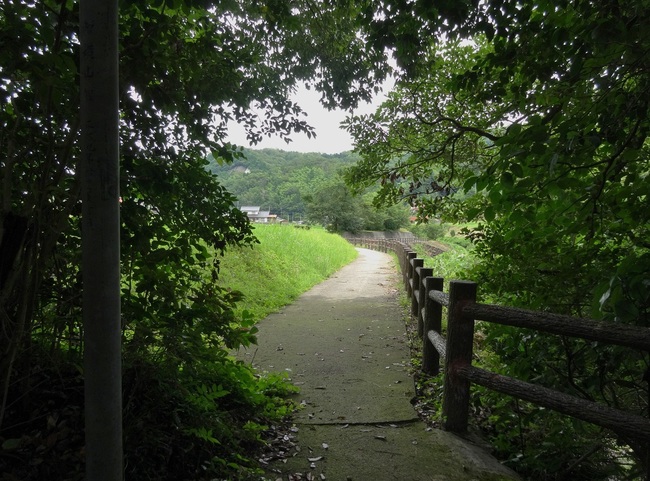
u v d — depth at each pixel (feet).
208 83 8.40
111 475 4.71
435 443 10.14
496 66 9.91
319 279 44.11
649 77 7.57
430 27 10.36
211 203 9.52
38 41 6.33
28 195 7.14
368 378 14.88
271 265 38.17
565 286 10.19
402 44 10.69
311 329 22.12
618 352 7.96
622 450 10.43
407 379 14.74
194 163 9.32
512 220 9.07
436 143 21.48
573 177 8.51
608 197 8.65
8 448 7.33
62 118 7.14
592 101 8.00
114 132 4.51
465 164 21.17
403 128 21.38
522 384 8.86
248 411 11.17
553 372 9.69
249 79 9.58
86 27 4.37
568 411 7.79
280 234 52.85
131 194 8.64
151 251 8.77
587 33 7.64
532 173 7.87
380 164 22.97
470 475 8.85
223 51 8.66
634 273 7.54
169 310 9.17
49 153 6.83
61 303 8.36
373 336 20.79
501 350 11.60
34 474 7.11
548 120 7.91
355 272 54.85
